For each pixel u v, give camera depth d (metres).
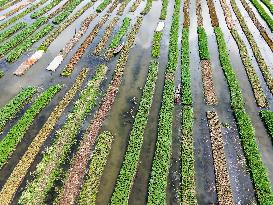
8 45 32.75
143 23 38.12
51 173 20.58
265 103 27.02
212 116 25.33
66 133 23.33
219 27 37.81
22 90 27.19
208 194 20.09
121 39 34.53
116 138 23.22
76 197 19.38
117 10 41.25
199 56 32.66
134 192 19.88
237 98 27.11
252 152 22.55
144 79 29.05
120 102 26.42
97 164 21.20
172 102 26.36
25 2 42.72
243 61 32.03
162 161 21.48
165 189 20.06
